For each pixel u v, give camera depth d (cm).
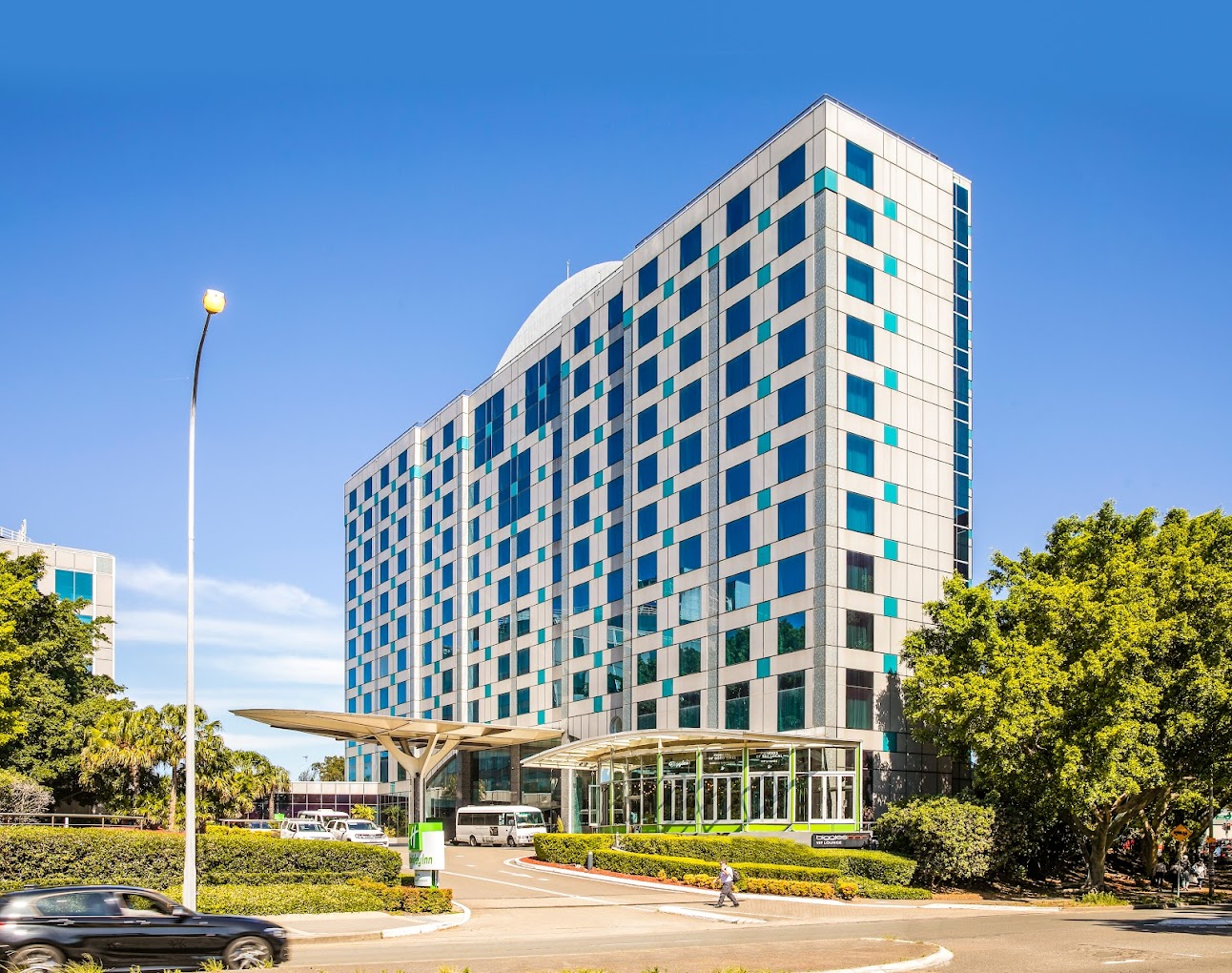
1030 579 4181
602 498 6319
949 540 4988
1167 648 3719
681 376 5641
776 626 4759
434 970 1789
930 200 5203
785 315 4922
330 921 2622
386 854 3262
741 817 4647
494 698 7462
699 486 5403
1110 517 4212
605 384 6406
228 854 3034
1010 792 3978
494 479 7781
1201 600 3762
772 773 4559
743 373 5162
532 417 7288
